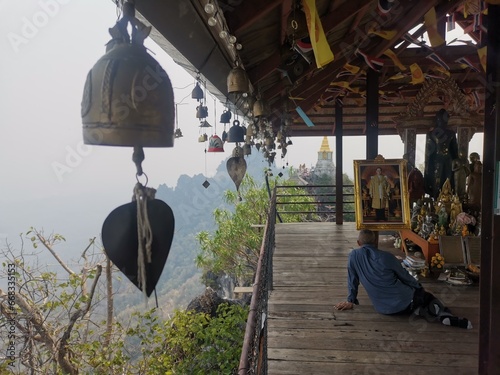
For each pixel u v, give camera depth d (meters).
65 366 7.14
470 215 5.49
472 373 2.93
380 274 3.95
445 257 5.05
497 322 2.71
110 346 7.25
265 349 2.65
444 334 3.54
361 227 5.92
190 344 7.31
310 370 3.01
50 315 7.66
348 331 3.62
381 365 3.06
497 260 2.69
